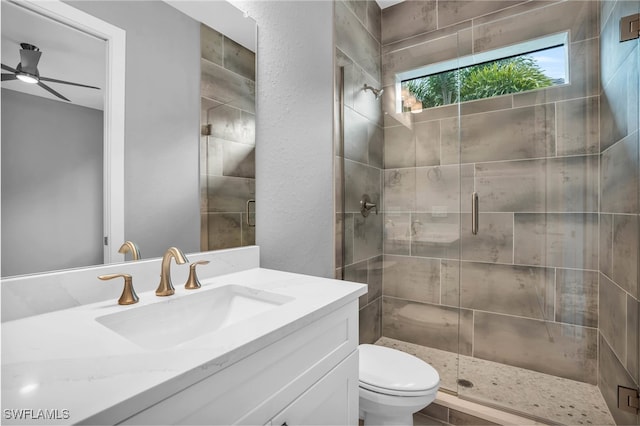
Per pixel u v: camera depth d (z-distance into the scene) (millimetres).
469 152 1976
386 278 2201
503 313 1897
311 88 1682
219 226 1271
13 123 752
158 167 1061
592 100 1666
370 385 1289
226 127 1299
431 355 2010
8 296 734
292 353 736
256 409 636
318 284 1080
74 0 859
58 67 829
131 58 986
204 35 1216
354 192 1925
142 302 879
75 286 838
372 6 2230
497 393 1631
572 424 1421
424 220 2092
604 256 1583
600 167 1638
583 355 1694
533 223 1818
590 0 1652
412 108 2121
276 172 1512
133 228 987
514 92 1859
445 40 2029
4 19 746
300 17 1630
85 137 877
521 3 1922
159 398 464
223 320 1015
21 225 762
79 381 474
